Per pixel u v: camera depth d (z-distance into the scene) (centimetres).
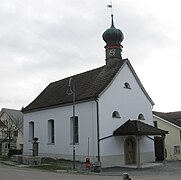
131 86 3197
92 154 2805
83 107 2970
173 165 2848
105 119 2855
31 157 2764
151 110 3394
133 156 3042
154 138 3319
